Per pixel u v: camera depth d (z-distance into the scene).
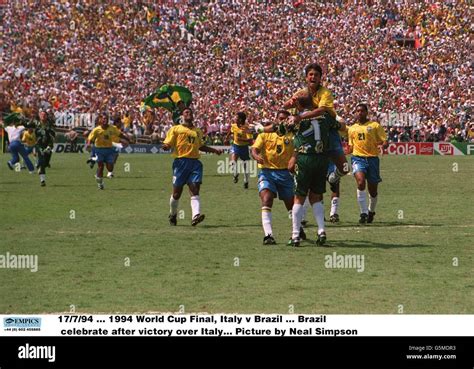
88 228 30.25
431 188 47.72
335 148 25.56
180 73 112.94
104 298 18.58
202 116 104.44
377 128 31.78
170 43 117.75
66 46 117.56
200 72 113.25
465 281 20.06
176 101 79.44
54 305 18.00
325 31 117.75
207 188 49.06
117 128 48.59
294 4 121.38
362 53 113.06
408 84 107.62
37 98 108.88
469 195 43.28
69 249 25.20
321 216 25.67
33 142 63.25
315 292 18.95
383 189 47.16
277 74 111.88
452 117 101.81
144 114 103.31
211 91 109.94
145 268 22.00
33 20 120.88
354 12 119.44
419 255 23.67
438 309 17.31
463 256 23.48
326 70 111.25
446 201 40.09
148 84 111.38
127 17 121.62
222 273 21.25
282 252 24.42
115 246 25.78
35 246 25.83
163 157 89.88
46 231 29.39
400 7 119.19
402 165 72.12
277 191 26.80
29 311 17.53
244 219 33.09
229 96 109.00
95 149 48.47
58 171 64.75
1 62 115.12
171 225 31.11
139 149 101.75
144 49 117.12
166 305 17.86
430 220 32.44
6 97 108.38
